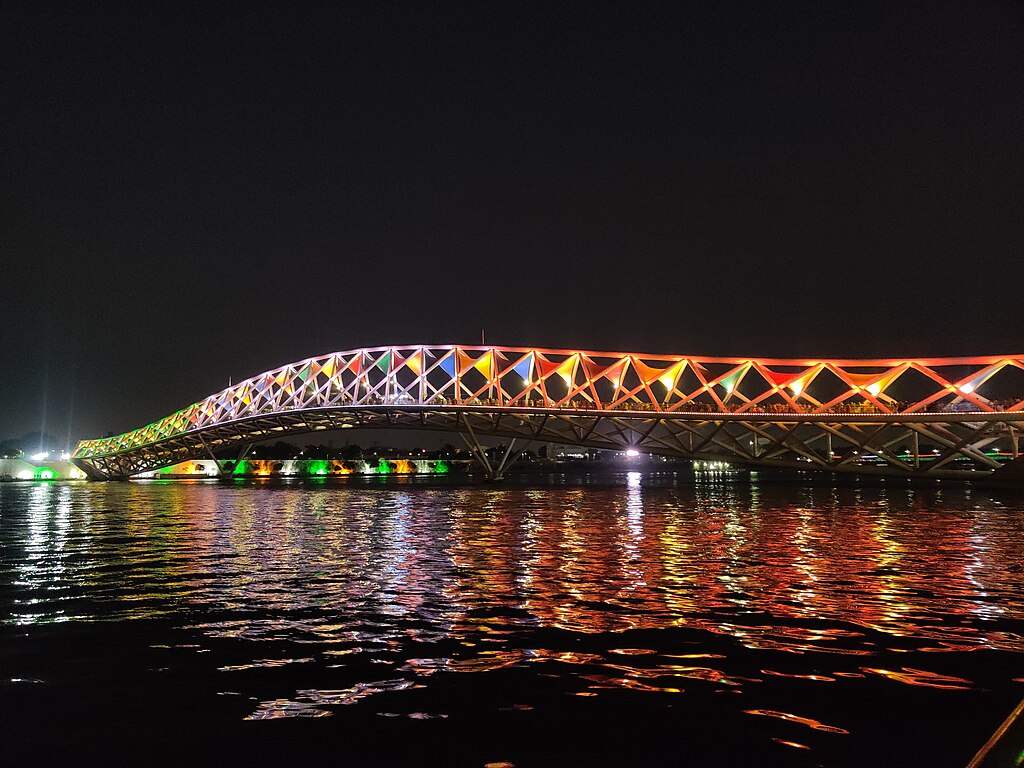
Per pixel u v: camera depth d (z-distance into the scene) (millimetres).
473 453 125438
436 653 12305
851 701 9750
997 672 10969
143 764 8094
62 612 16219
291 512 56594
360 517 49594
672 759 8016
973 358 86188
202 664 11812
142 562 25406
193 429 136875
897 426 86312
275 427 132375
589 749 8312
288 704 9906
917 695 9961
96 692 10477
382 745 8508
